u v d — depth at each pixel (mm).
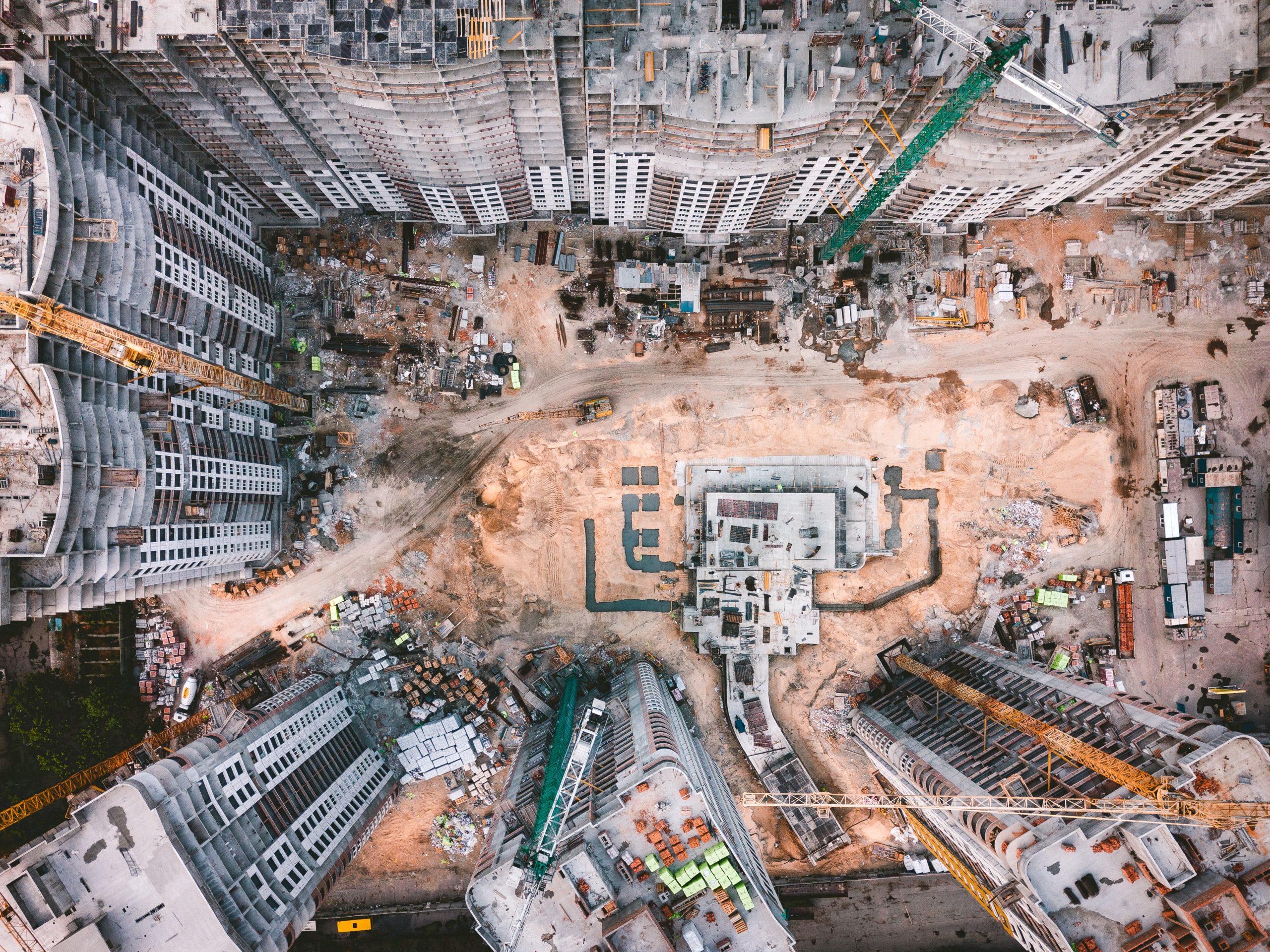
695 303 103188
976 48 71812
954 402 102812
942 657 103125
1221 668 101375
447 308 103500
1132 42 73250
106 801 67000
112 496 73500
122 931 66625
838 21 74188
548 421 104125
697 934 74125
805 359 103500
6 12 68750
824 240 102750
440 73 71750
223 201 92438
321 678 101188
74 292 69938
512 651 103688
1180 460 101188
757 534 101750
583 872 74562
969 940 104438
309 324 103250
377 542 103750
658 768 73375
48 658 100312
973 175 85562
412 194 93188
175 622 102062
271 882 73688
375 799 93625
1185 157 87062
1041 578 102562
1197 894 63125
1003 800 70750
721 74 73812
